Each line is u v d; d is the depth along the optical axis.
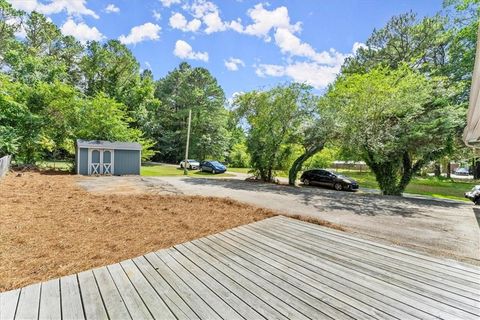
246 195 10.94
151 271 3.50
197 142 33.97
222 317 2.49
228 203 8.23
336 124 13.41
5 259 3.70
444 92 12.29
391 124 12.79
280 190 13.23
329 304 2.73
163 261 3.84
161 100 37.47
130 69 32.28
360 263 3.82
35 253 3.97
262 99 17.27
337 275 3.43
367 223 6.68
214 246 4.49
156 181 14.62
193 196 9.46
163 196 9.22
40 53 28.06
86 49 31.05
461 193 16.38
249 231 5.36
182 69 38.44
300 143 16.75
